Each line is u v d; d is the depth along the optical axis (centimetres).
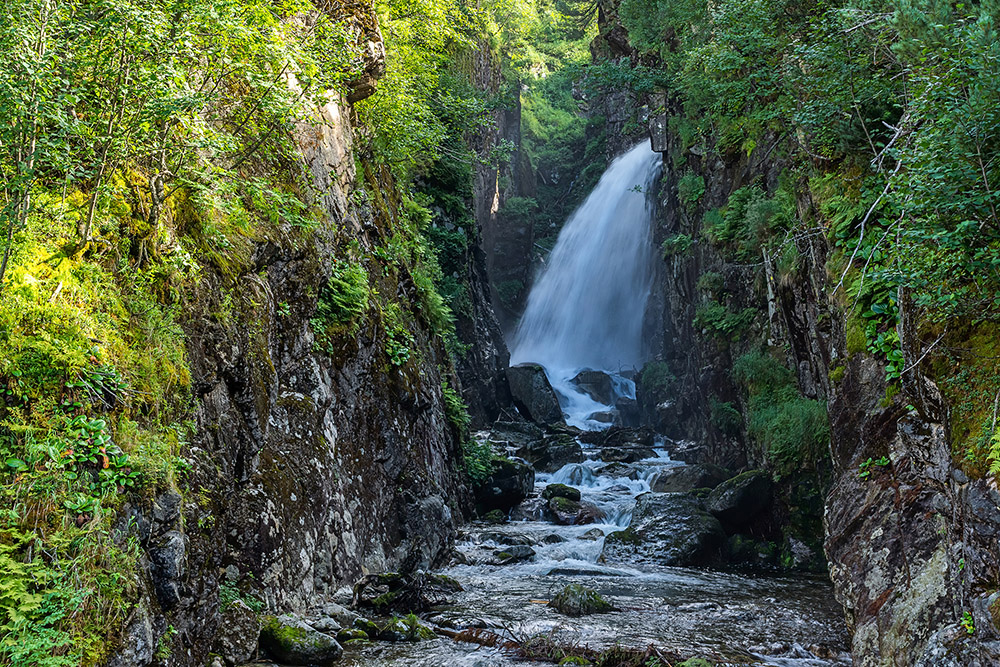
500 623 839
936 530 582
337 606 811
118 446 473
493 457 1714
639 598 1007
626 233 3303
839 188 836
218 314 673
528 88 4841
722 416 1741
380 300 1195
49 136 489
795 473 1386
